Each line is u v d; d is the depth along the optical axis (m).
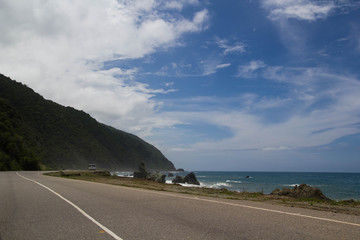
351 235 5.69
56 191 15.71
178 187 25.00
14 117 106.94
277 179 108.38
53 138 143.38
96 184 22.98
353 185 67.94
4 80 148.62
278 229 6.21
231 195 17.62
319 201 15.26
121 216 7.85
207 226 6.52
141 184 27.64
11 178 30.19
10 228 6.50
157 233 5.88
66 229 6.33
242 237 5.54
